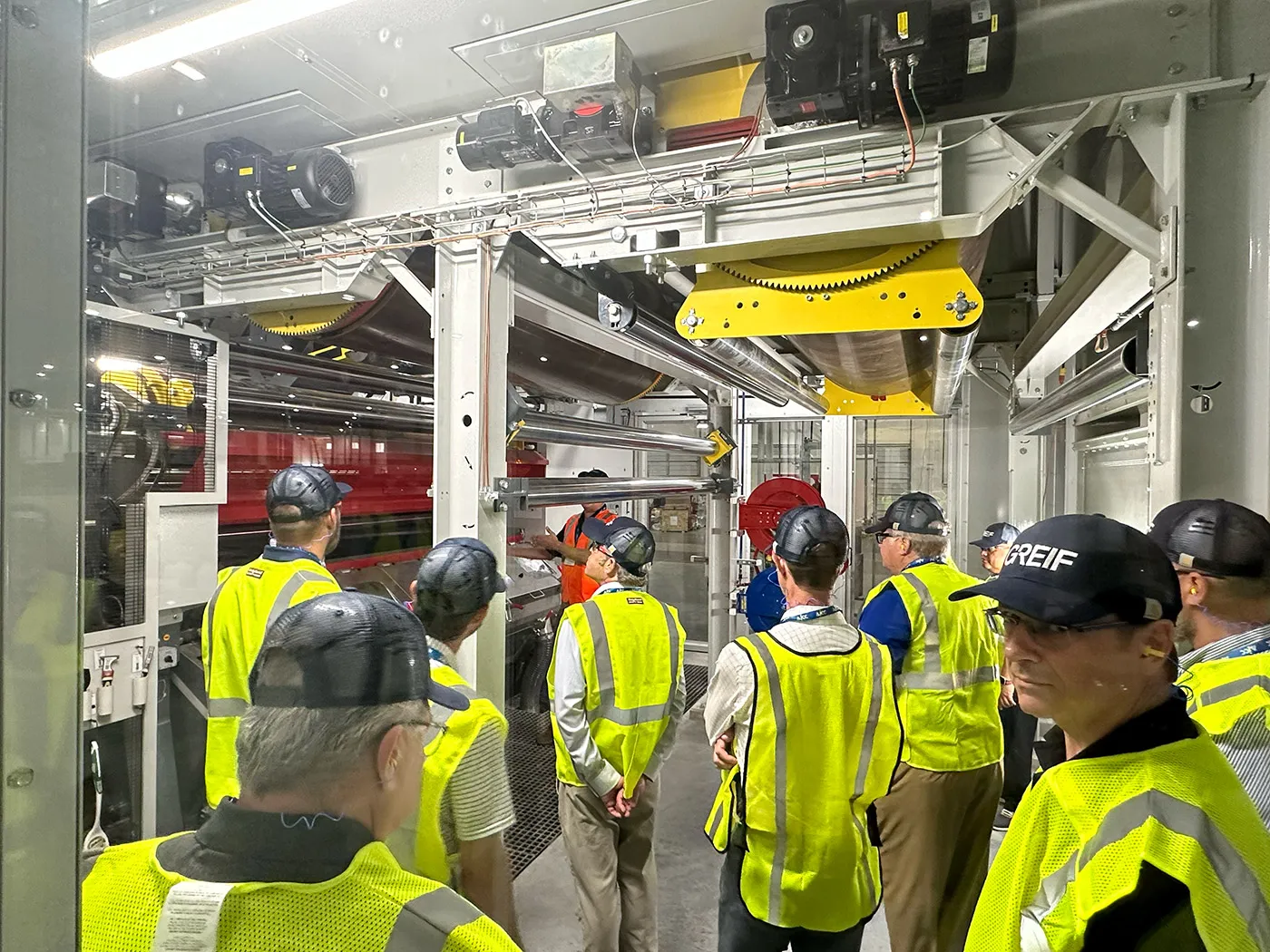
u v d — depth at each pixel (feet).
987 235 5.77
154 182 7.36
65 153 1.74
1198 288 4.33
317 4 4.35
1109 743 2.42
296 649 1.98
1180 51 4.49
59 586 1.70
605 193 5.78
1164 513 4.01
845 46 4.64
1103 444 9.14
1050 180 4.66
